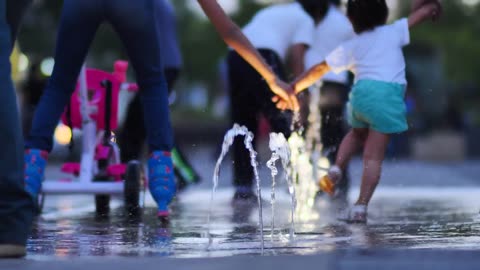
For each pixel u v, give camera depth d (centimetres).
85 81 798
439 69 3381
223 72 1446
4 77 463
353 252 418
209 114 5566
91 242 552
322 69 763
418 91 3322
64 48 705
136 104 1006
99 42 4197
